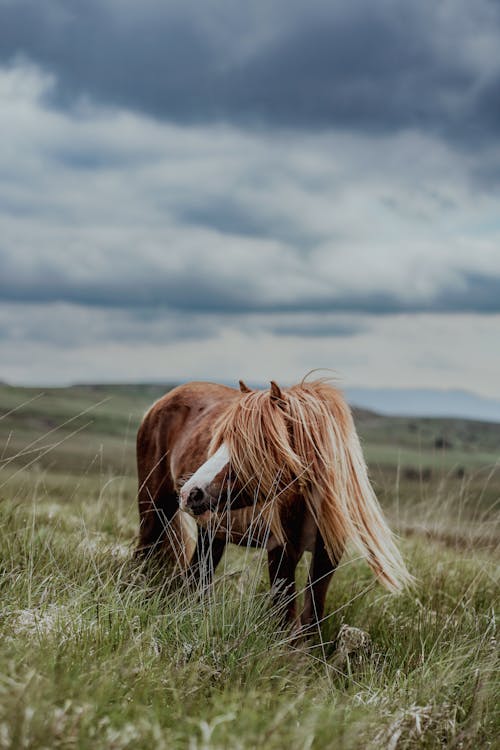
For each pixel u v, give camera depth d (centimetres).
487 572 587
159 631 408
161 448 610
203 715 310
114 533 650
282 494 451
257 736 291
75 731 280
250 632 394
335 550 456
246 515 481
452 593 566
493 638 449
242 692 345
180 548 565
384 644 466
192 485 446
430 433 9175
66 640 368
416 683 389
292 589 462
